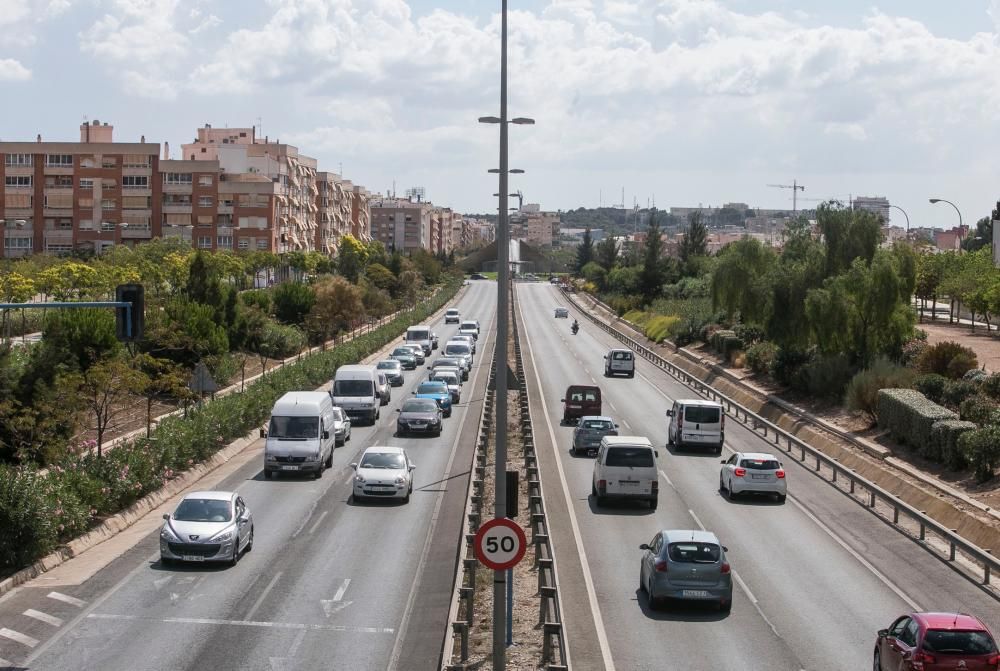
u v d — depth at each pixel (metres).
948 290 85.12
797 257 75.19
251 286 114.94
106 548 28.33
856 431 48.12
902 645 16.89
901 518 33.91
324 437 40.78
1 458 37.19
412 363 82.88
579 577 25.59
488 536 17.16
